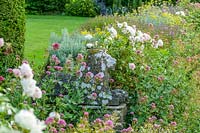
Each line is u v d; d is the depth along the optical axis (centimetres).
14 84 427
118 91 511
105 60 517
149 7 1172
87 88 493
